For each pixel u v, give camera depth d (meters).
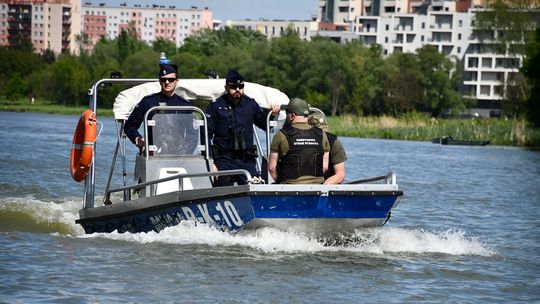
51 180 51.41
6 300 21.14
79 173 30.56
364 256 27.78
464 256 29.02
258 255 26.92
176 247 27.70
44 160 65.94
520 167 85.38
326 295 22.73
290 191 26.34
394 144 131.62
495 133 148.25
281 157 27.52
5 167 58.78
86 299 21.48
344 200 27.00
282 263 26.05
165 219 28.66
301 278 24.41
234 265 25.52
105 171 57.66
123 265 25.28
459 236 34.12
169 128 29.75
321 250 28.11
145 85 31.47
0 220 33.78
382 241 29.55
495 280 25.48
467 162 90.81
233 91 29.30
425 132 153.12
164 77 29.61
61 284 22.89
